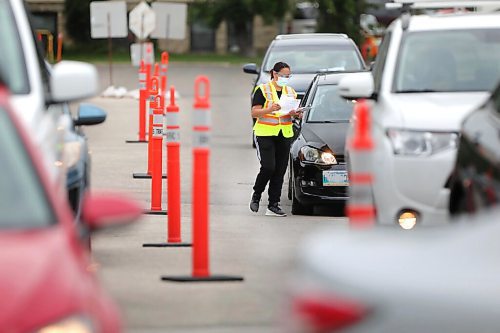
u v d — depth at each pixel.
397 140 23.75
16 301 12.26
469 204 19.28
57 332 12.05
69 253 13.40
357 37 142.00
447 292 9.73
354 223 18.39
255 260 26.39
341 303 9.97
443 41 27.22
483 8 33.88
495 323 9.59
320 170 35.28
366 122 18.38
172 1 145.62
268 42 151.50
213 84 99.38
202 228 23.73
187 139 57.12
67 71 22.00
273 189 35.50
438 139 23.64
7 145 15.04
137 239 29.42
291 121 35.41
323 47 57.84
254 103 35.41
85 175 24.02
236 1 144.38
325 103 37.69
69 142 23.75
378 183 23.86
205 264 23.84
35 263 12.92
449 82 26.38
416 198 23.52
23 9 24.72
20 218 14.13
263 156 35.31
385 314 9.83
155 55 147.38
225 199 39.12
